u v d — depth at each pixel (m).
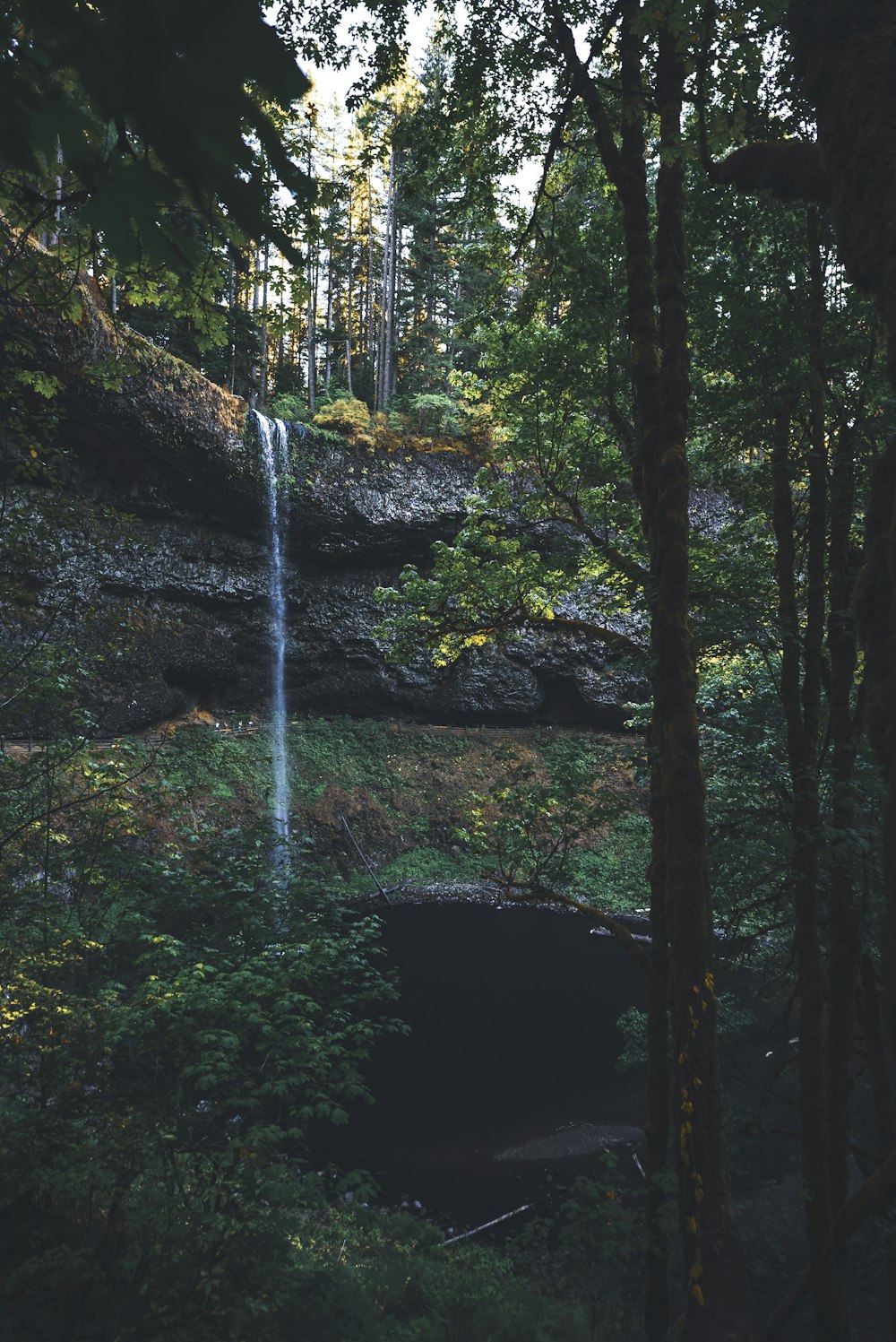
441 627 12.61
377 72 8.25
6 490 7.95
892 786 3.60
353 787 32.41
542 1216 11.98
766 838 7.83
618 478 11.98
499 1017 19.58
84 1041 6.57
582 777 9.76
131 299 6.87
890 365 3.69
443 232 35.91
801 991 6.96
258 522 31.64
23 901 7.61
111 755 9.18
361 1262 8.02
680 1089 5.63
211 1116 6.57
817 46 4.01
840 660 7.70
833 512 7.80
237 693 33.41
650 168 12.05
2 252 6.21
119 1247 5.90
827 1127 7.53
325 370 42.28
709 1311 5.16
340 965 7.63
